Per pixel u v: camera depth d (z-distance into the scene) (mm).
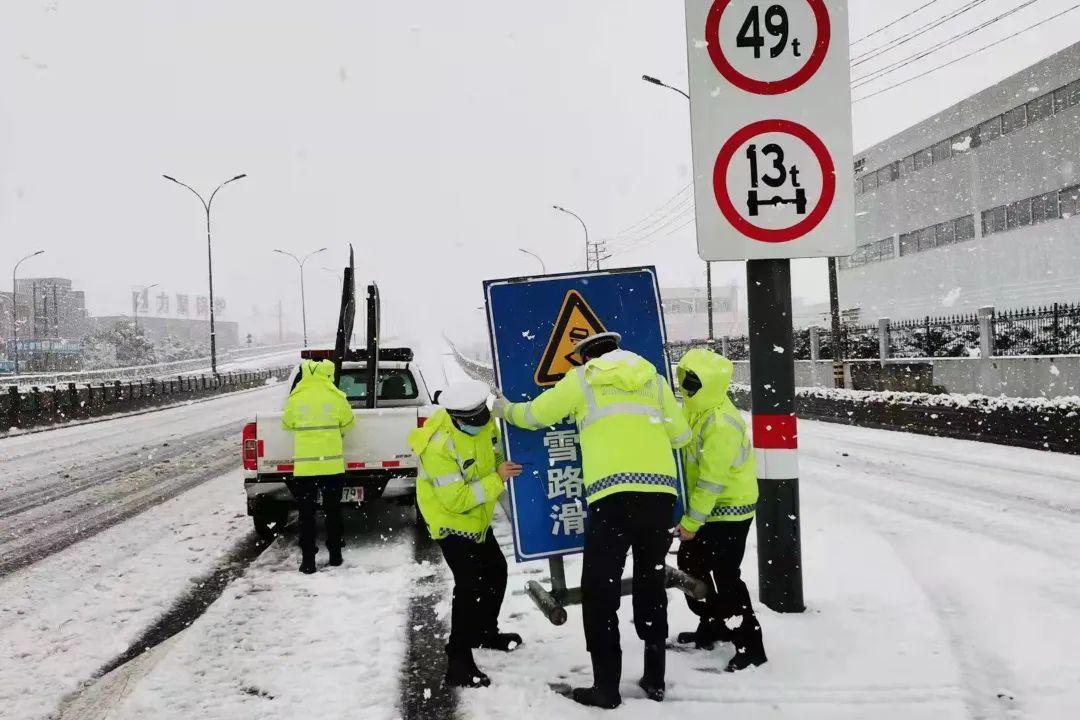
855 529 6805
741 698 3537
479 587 4000
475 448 3996
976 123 28016
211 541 7074
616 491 3523
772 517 4645
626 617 4688
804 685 3650
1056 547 6016
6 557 6605
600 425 3639
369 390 7410
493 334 4281
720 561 3908
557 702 3551
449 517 3906
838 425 16812
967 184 28641
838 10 4625
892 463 10648
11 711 3664
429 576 5801
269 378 54812
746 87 4617
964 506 7637
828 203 4586
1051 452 11031
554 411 3791
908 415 14445
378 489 6750
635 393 3676
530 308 4320
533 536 4164
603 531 3551
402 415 6812
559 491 4203
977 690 3580
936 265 30703
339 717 3502
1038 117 25188
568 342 4312
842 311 36594
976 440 12602
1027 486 8586
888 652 4012
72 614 5078
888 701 3486
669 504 3607
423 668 4055
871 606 4711
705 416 3824
